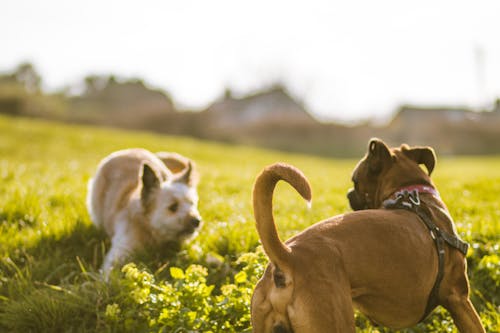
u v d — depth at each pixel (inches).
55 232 230.2
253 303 118.9
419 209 143.1
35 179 355.3
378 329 173.0
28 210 257.9
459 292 141.9
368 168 162.9
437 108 2228.1
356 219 128.0
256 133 2049.7
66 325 163.0
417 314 135.4
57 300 166.7
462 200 313.9
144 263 205.2
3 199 273.6
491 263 199.0
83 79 2787.9
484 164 975.0
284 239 229.3
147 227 220.8
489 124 1942.7
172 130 1804.9
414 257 128.0
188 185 233.3
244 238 219.9
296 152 1807.3
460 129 1950.1
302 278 112.3
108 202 238.2
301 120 2081.7
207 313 155.6
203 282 162.2
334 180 480.7
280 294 113.0
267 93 2600.9
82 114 1955.0
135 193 227.6
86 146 791.7
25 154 653.3
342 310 110.9
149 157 265.1
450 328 168.7
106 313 156.9
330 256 116.1
